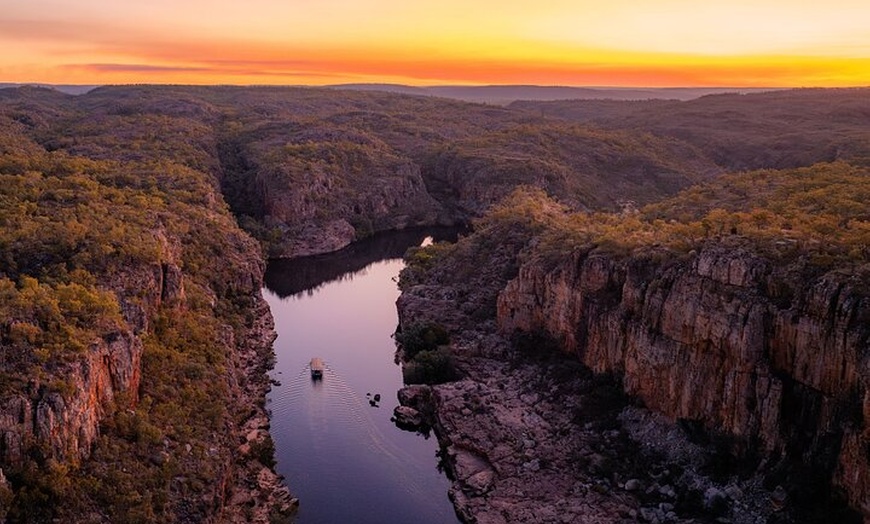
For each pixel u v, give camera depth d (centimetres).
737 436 5784
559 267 8231
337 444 7262
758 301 5728
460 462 6712
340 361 9481
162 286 7731
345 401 8225
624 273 7338
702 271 6250
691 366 6216
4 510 4303
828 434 5178
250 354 9238
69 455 4819
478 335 9275
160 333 7212
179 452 5688
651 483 6031
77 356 5131
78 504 4700
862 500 4819
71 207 9306
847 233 6450
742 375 5738
